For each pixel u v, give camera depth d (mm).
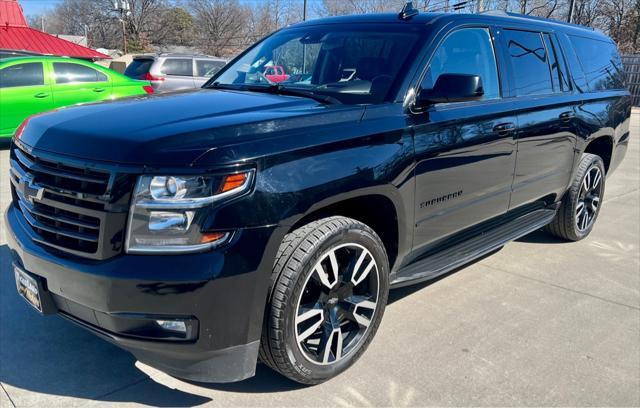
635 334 3594
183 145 2396
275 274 2582
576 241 5492
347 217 2936
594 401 2877
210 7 54844
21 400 2736
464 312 3834
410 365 3146
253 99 3238
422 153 3236
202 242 2348
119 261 2338
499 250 5191
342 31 3898
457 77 3174
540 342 3449
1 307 3670
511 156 4051
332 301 2906
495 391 2930
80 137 2570
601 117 5215
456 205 3646
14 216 2965
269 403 2777
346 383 2959
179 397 2811
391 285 3314
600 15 39000
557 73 4742
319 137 2723
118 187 2342
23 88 9570
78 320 2600
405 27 3691
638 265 4879
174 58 14930
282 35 4285
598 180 5473
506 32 4203
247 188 2424
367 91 3316
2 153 9500
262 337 2643
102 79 10602
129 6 54906
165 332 2408
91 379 2939
